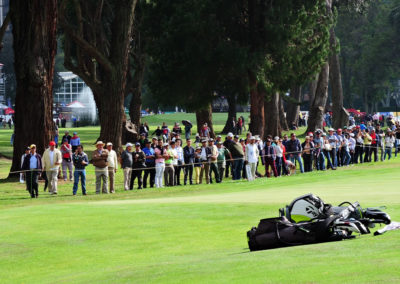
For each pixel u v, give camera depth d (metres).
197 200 31.72
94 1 69.56
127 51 65.81
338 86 97.69
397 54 158.62
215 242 20.23
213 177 52.62
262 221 16.53
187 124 90.69
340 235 16.05
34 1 51.72
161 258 18.11
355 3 102.88
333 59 97.38
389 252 13.36
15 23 52.34
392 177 41.19
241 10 68.94
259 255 14.96
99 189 41.66
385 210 22.22
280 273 12.20
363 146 61.00
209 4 68.12
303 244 16.09
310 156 51.78
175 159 45.53
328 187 35.12
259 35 68.69
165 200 33.12
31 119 52.03
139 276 14.59
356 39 174.75
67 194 41.50
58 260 18.92
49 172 41.53
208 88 71.56
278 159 49.19
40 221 25.72
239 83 71.62
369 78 166.25
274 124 89.56
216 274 13.12
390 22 155.25
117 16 65.06
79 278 15.81
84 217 26.52
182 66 70.19
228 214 25.72
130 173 44.81
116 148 65.38
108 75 65.31
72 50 98.06
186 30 68.06
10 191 43.81
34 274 17.30
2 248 20.80
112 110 65.25
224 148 48.47
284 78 69.69
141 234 22.34
